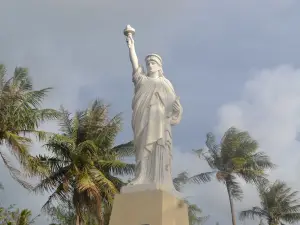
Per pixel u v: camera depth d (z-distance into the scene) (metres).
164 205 10.74
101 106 29.72
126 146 29.73
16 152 22.89
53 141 26.75
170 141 12.66
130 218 10.84
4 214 26.47
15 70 25.09
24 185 23.66
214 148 37.19
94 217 28.61
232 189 35.81
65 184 26.47
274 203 40.97
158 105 12.79
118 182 28.42
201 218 34.00
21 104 23.45
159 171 11.82
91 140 27.59
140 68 14.16
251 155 36.53
